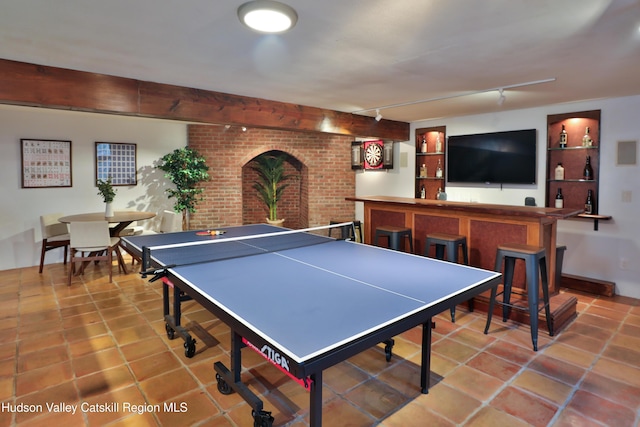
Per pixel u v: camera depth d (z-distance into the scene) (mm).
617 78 3346
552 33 2295
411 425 2078
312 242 3596
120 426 2064
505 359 2793
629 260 4176
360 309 1818
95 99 3176
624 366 2695
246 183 7469
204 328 3338
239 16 2020
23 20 2123
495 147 5105
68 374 2586
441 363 2736
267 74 3230
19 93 2855
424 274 2439
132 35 2348
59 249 5598
